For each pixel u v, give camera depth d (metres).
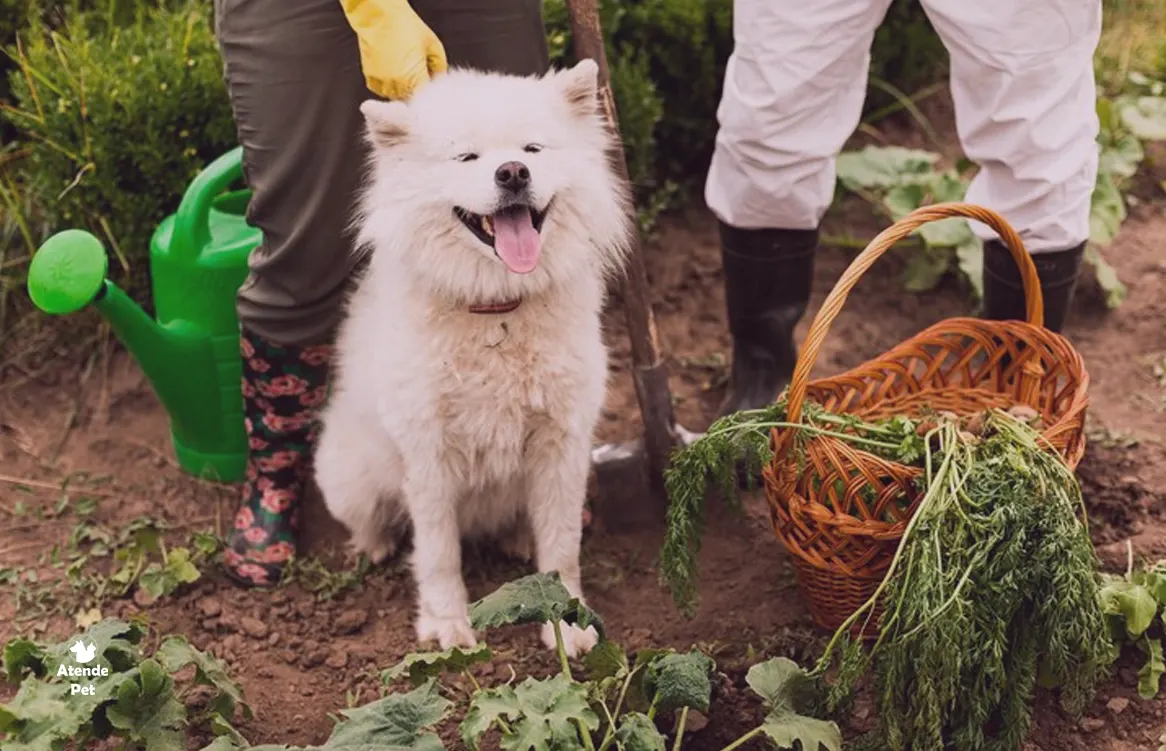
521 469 2.65
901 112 3.90
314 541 2.93
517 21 2.67
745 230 2.84
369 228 2.49
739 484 2.90
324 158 2.63
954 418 2.45
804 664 2.59
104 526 2.95
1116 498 2.81
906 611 2.31
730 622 2.70
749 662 2.61
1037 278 2.60
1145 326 3.25
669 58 3.59
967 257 3.32
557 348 2.53
